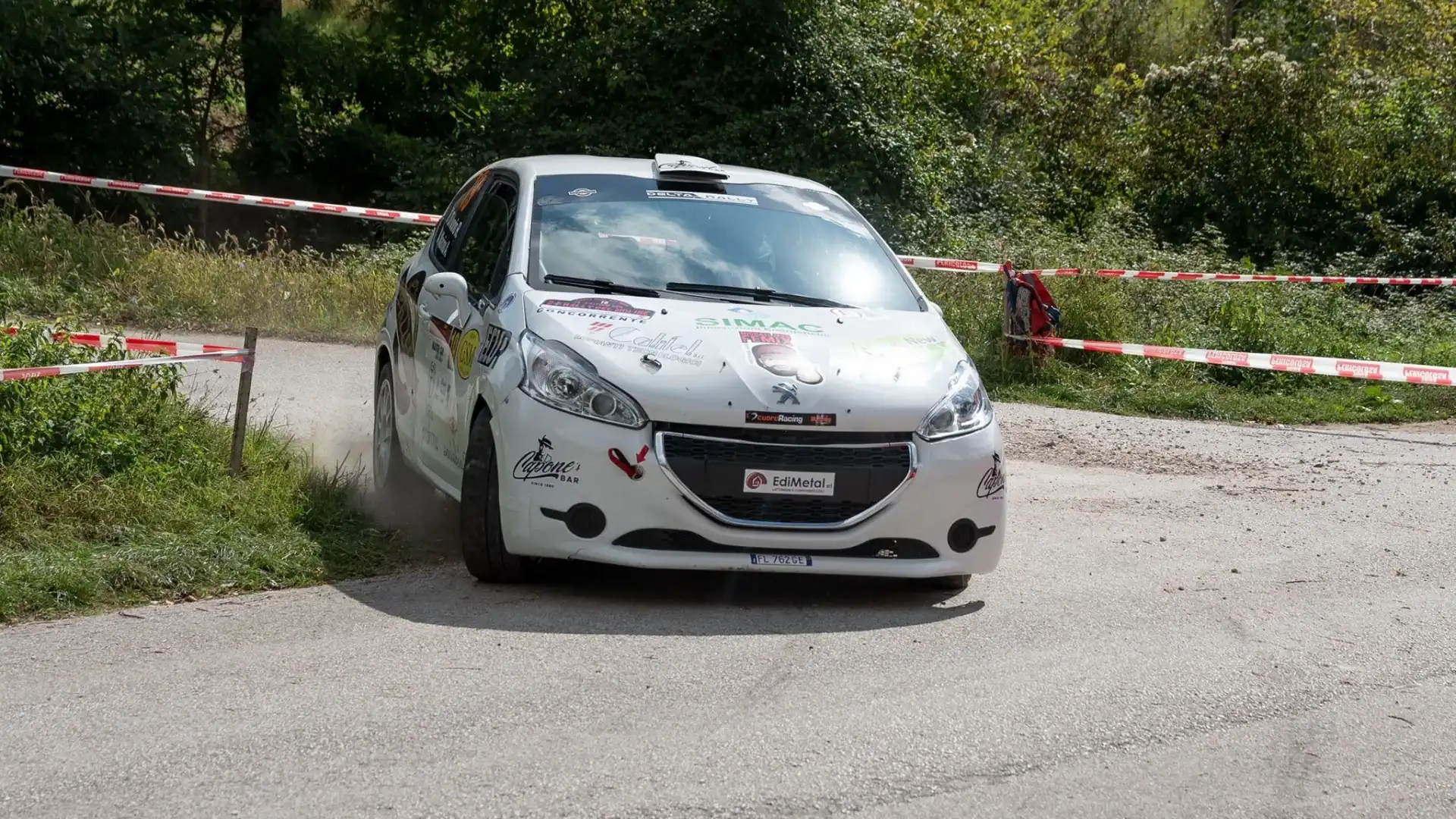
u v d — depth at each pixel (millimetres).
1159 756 7090
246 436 12930
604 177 11633
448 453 10422
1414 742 7441
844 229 11758
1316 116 40438
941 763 6848
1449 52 41656
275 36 37875
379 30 39562
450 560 10336
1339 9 46906
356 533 10727
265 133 38375
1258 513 13562
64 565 9266
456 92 41562
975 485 9547
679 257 10805
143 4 36688
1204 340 24594
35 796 6074
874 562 9281
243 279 22328
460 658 8102
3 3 31984
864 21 38625
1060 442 17656
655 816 6062
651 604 9422
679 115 35562
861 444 9242
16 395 11547
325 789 6230
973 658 8547
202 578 9445
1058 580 10617
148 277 22234
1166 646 8977
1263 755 7172
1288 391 23016
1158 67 42031
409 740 6840
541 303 9906
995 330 23250
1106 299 24422
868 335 10102
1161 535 12383
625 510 8969
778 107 35281
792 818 6121
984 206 38844
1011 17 47875
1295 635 9375
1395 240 38438
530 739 6914
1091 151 42938
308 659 8008
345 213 23906
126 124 34562
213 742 6742
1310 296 27656
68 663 7836
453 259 11844
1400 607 10219
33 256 22484
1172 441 18094
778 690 7805
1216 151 41219
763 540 9078
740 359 9375
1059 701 7832
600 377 9148
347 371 18766
